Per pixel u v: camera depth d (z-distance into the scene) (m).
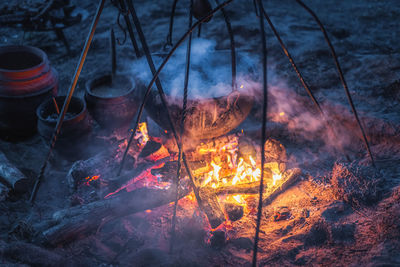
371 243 2.12
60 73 3.24
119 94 2.73
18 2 3.16
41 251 2.11
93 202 2.28
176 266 2.13
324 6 3.88
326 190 2.38
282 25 3.60
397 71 2.99
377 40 3.38
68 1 3.32
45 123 2.53
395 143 2.57
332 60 3.22
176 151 2.54
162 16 3.82
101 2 2.20
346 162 2.52
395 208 2.18
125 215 2.30
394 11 3.73
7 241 2.18
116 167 2.51
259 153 2.59
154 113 2.37
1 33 3.60
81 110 2.65
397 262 2.03
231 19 3.70
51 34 3.63
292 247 2.17
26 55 2.79
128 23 2.39
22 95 2.65
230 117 2.31
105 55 3.39
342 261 2.09
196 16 2.23
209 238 2.21
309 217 2.26
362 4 3.88
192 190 2.36
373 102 2.82
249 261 2.15
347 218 2.23
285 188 2.44
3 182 2.46
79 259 2.15
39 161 2.66
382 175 2.36
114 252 2.20
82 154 2.66
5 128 2.78
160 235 2.27
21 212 2.36
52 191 2.50
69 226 2.20
